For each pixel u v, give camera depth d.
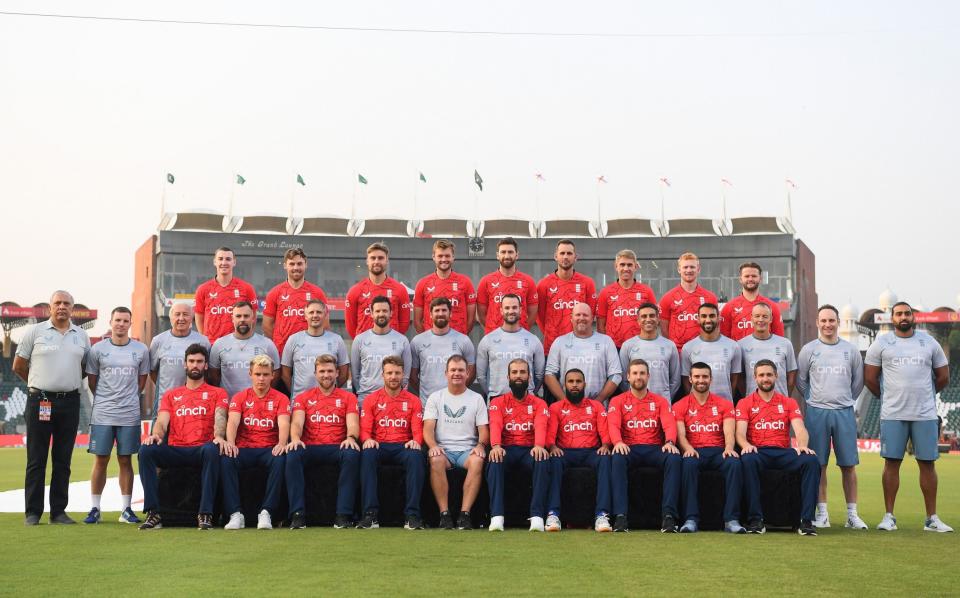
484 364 10.80
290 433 9.91
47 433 10.17
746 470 9.47
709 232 65.06
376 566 6.77
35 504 10.09
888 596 5.73
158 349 11.02
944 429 55.69
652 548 7.89
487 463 9.77
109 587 5.89
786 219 64.19
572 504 9.81
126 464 10.73
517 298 10.62
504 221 65.25
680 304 11.43
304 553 7.45
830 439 10.47
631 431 9.90
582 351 10.62
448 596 5.60
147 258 66.44
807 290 68.12
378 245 11.41
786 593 5.80
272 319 11.72
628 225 65.25
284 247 63.41
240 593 5.68
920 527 10.40
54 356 10.16
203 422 9.92
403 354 10.66
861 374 10.52
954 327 67.12
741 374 10.84
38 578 6.24
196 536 8.70
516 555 7.38
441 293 11.45
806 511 9.22
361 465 9.66
